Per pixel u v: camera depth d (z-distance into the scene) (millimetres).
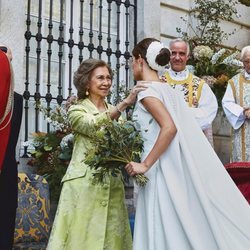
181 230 4070
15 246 5879
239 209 4297
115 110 4621
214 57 9578
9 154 4773
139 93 4434
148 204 4234
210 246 4039
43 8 9078
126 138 4344
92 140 4523
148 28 10000
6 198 4723
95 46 9703
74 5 9445
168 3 10422
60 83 8625
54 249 4648
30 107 8641
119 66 9445
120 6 10023
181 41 7789
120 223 4902
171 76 7715
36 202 6160
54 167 7363
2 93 4242
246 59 8227
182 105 4512
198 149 4371
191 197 4172
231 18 10750
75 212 4734
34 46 8828
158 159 4289
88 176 4785
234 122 8172
